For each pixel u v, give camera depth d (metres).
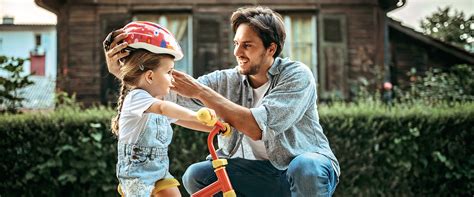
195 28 13.36
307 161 3.26
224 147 3.67
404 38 14.21
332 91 13.37
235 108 3.20
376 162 7.14
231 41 13.38
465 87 10.73
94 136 6.72
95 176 6.81
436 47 13.88
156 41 3.08
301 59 13.52
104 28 13.26
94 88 13.09
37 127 6.77
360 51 13.51
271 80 3.51
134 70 3.08
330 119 7.07
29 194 6.77
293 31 13.55
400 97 11.44
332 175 3.39
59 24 13.24
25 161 6.73
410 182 7.20
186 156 6.90
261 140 3.47
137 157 3.03
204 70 13.35
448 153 7.21
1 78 7.70
